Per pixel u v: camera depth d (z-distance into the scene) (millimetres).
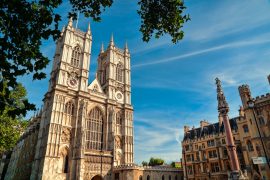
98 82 84250
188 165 81438
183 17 16234
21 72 12008
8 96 11430
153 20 16391
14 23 11453
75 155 63375
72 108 71125
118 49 96688
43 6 12281
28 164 74562
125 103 86625
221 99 42594
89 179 63188
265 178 52000
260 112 58906
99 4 15031
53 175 58594
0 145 44156
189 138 86875
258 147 56281
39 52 12500
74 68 77250
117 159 75625
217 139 74625
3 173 112188
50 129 62406
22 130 48469
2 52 11297
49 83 76500
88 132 72062
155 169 73125
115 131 79312
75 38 82438
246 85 63094
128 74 94438
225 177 67938
